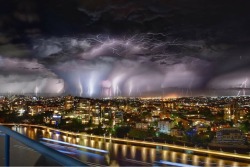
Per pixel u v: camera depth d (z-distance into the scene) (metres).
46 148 1.65
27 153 3.24
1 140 3.59
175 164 3.36
